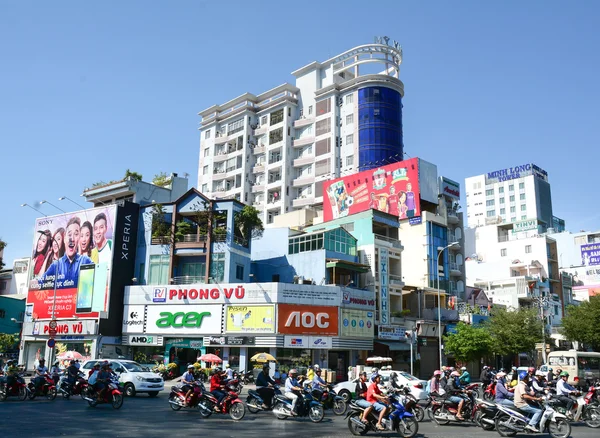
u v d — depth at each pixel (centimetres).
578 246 8981
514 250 7981
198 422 1817
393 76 8544
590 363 3956
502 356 5838
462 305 5700
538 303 6331
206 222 4809
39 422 1716
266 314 4212
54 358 4862
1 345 5534
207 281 4650
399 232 5862
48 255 5309
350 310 4541
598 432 1811
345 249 5097
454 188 6356
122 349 4678
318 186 8138
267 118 8919
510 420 1636
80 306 4881
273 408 2005
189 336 4416
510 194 13300
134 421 1798
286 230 5306
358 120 7975
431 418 2089
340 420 2005
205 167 9525
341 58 8638
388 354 4878
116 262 4816
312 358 4297
